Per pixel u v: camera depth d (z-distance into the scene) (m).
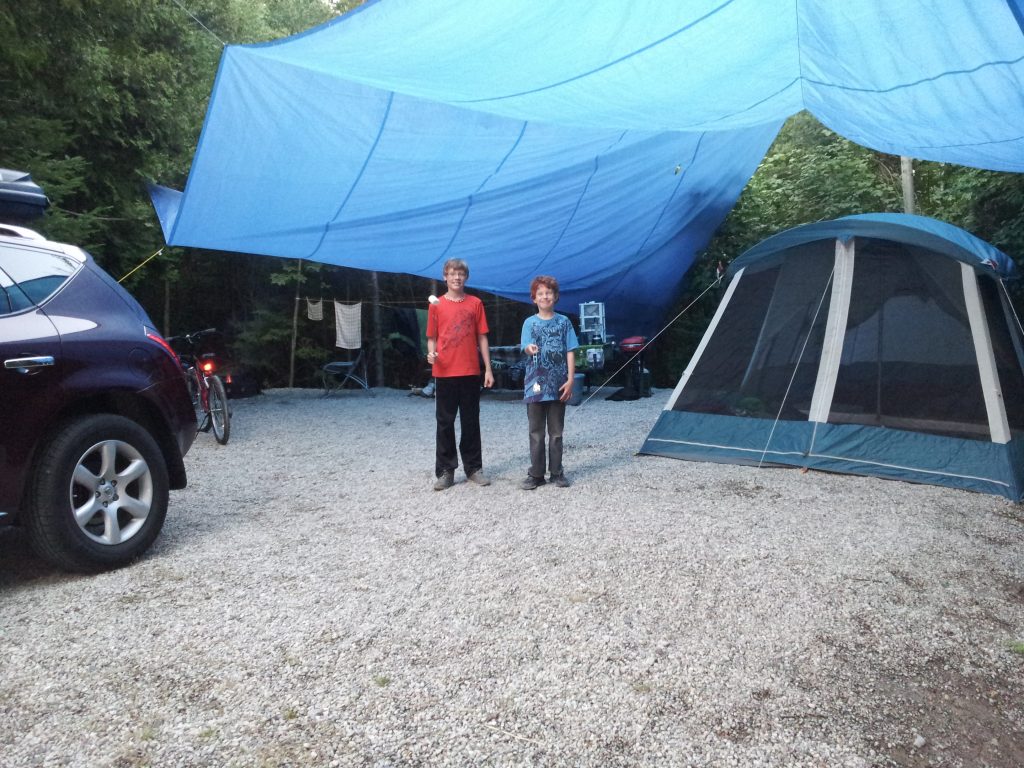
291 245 6.71
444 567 3.38
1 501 3.05
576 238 9.12
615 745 2.00
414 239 7.46
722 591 3.03
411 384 15.35
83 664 2.51
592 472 5.32
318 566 3.44
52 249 3.63
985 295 5.14
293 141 5.05
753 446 5.50
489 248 8.45
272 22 19.02
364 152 5.51
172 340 7.88
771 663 2.44
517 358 11.76
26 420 3.12
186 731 2.09
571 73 4.44
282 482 5.42
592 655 2.50
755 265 5.97
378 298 15.25
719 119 5.53
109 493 3.40
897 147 5.70
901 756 1.94
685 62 4.31
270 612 2.91
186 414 3.94
